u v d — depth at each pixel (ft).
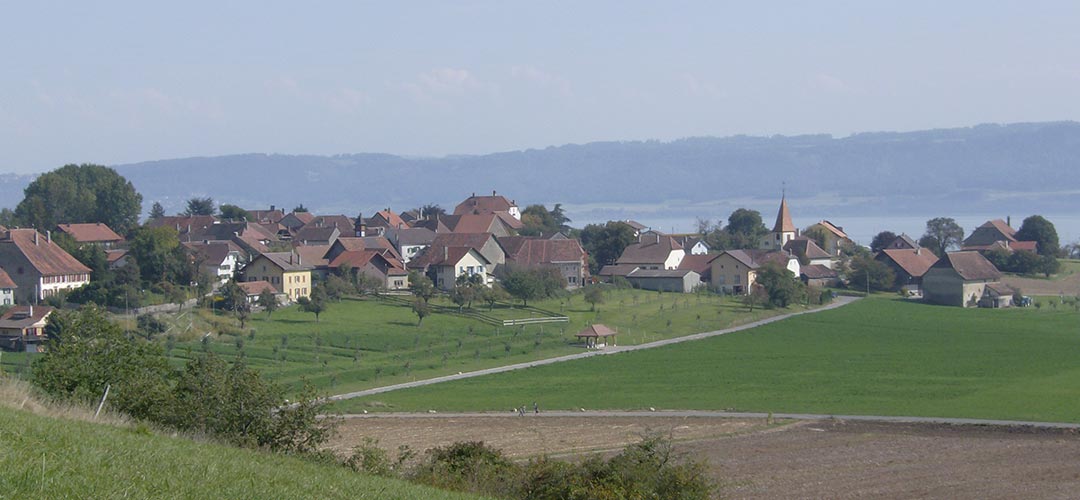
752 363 411.95
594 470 147.74
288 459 127.03
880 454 249.55
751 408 317.63
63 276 504.84
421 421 295.48
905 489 213.87
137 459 98.73
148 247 537.65
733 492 209.56
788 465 237.04
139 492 85.10
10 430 102.37
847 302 636.89
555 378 377.09
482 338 463.42
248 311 480.23
